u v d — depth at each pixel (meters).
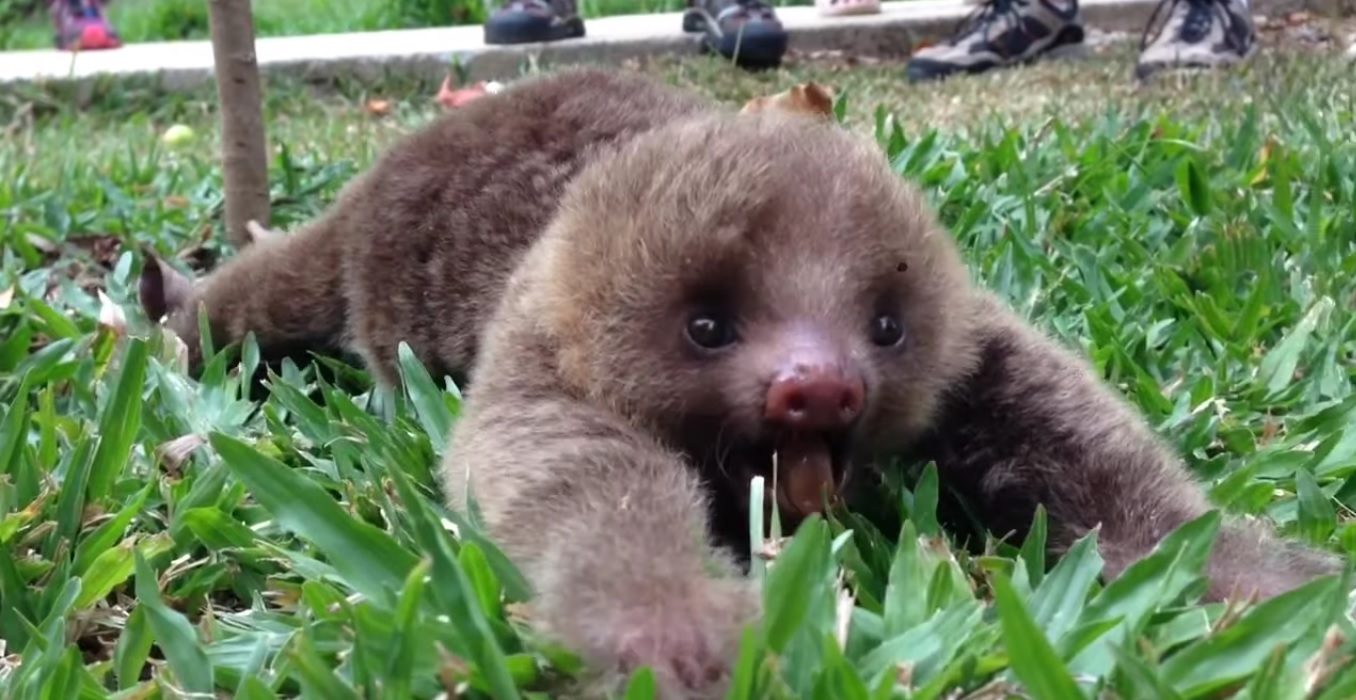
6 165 1.29
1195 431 0.70
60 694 0.55
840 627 0.55
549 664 0.55
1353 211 0.92
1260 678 0.51
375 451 0.69
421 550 0.57
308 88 1.82
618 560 0.55
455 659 0.53
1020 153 1.08
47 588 0.61
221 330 0.84
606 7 2.44
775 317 0.60
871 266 0.61
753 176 0.61
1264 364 0.76
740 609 0.53
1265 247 0.87
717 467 0.62
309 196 1.11
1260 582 0.59
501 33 1.84
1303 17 1.90
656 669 0.52
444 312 0.76
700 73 1.70
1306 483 0.64
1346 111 1.18
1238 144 1.04
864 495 0.66
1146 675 0.51
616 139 0.76
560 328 0.64
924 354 0.63
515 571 0.57
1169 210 0.95
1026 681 0.50
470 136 0.78
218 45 0.98
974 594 0.58
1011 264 0.84
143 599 0.58
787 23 1.93
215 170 1.23
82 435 0.68
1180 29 1.53
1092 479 0.64
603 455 0.59
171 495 0.66
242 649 0.58
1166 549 0.57
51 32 2.70
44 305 0.85
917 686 0.54
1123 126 1.16
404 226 0.78
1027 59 1.68
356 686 0.53
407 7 2.46
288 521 0.58
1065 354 0.67
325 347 0.84
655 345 0.62
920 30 1.93
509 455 0.61
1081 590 0.57
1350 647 0.53
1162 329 0.81
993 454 0.66
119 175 1.22
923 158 1.04
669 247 0.61
